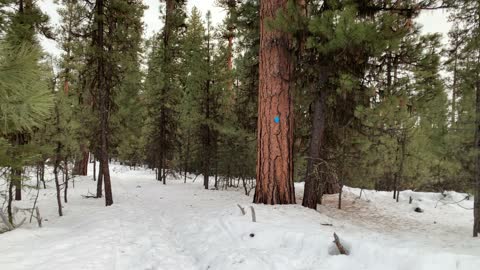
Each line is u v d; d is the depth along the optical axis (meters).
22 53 2.86
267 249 5.30
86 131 16.03
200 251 5.82
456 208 14.35
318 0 9.17
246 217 7.06
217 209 8.96
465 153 8.74
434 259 3.77
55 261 4.95
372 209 12.76
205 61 18.84
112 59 12.60
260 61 9.28
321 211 10.99
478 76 8.51
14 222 9.99
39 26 12.77
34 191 16.84
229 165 18.05
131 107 23.39
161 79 21.06
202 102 19.19
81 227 8.27
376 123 9.58
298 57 8.88
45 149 8.08
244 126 14.48
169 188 18.22
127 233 7.25
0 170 7.52
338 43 6.88
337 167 11.47
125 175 29.72
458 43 8.91
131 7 12.88
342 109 9.35
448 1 7.79
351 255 4.57
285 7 8.94
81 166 25.42
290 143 9.05
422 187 18.72
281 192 8.84
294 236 5.48
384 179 19.95
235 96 18.75
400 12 8.40
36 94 2.84
